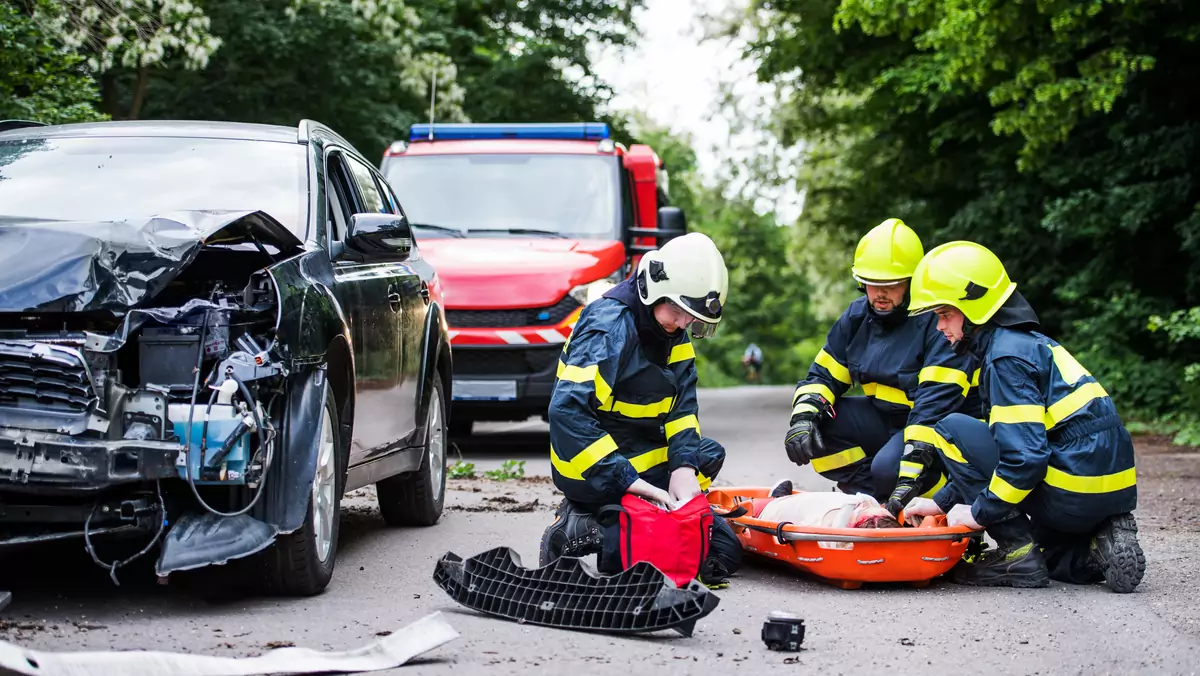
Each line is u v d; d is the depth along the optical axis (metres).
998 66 16.02
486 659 4.39
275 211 5.93
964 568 5.98
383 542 6.91
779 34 22.66
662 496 5.37
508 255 11.97
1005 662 4.53
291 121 19.02
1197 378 16.12
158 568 4.66
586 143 13.57
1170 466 11.88
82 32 13.23
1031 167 16.92
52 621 4.76
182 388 4.84
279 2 18.45
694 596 4.65
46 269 4.73
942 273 5.85
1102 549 5.78
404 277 7.02
